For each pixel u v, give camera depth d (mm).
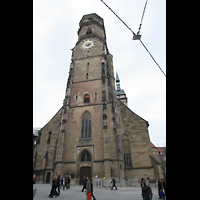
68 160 31844
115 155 30281
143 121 36312
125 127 36375
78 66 45250
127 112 37875
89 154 31906
